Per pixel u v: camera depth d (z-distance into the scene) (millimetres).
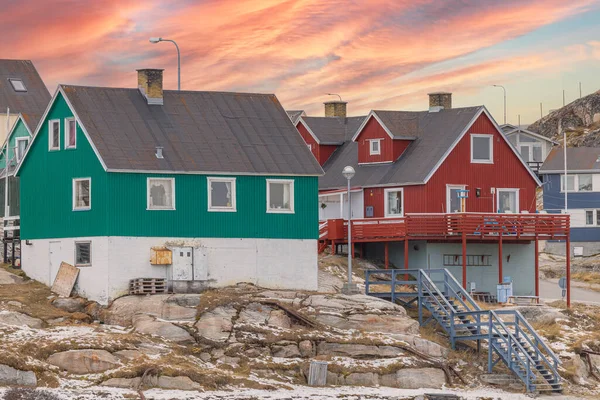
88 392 44188
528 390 51344
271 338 51219
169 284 56188
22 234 61125
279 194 59562
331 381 49406
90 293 55844
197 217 57250
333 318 54062
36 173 60062
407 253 66250
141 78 60438
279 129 61844
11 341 47500
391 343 51938
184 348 50250
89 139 56188
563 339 58531
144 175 56188
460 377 51906
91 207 56219
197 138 59125
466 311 56000
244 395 45875
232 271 57844
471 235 66312
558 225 68188
